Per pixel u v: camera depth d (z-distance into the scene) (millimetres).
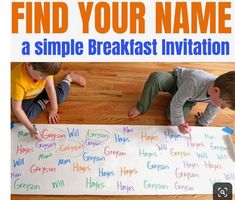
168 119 1958
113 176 1771
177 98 1784
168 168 1819
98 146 1836
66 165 1774
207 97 1763
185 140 1903
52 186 1730
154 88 1882
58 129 1863
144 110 1926
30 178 1733
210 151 1891
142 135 1893
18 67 1710
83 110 1937
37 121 1883
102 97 1979
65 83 1934
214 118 1998
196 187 1798
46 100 1904
